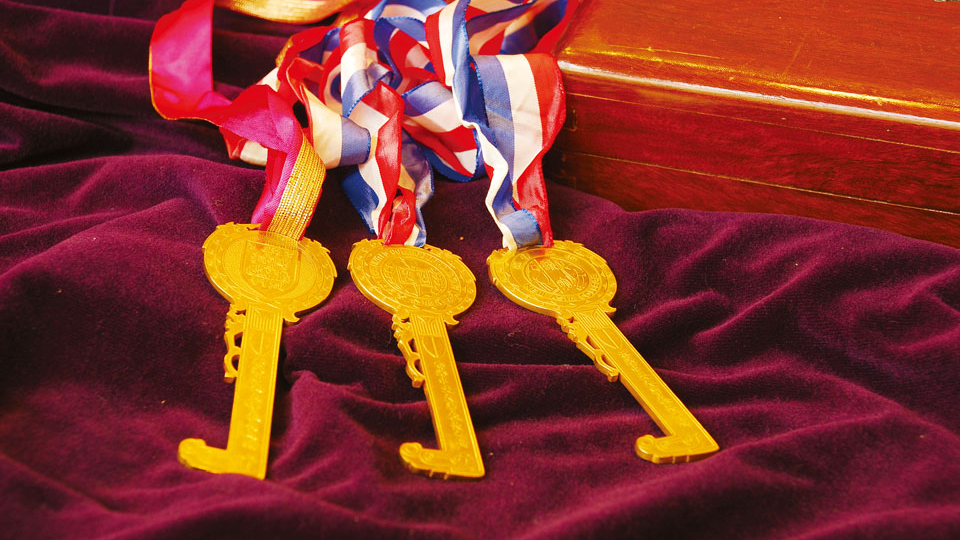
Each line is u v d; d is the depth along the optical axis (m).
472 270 1.11
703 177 1.24
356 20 1.30
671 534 0.76
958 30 1.34
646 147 1.23
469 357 0.99
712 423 0.93
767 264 1.09
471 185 1.22
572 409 0.95
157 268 0.95
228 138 1.22
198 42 1.29
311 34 1.30
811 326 1.02
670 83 1.17
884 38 1.30
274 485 0.72
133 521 0.67
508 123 1.19
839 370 1.00
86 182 1.15
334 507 0.70
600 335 1.00
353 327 0.97
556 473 0.84
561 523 0.73
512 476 0.83
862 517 0.75
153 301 0.92
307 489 0.76
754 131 1.17
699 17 1.35
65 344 0.87
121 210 1.12
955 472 0.81
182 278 0.96
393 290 1.01
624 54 1.23
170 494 0.72
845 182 1.18
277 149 1.11
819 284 1.03
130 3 1.49
